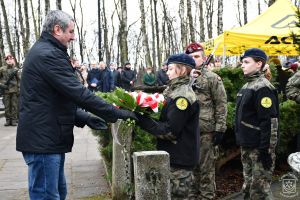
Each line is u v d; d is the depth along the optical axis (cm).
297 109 739
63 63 368
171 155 391
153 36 4575
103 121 417
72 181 690
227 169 762
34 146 366
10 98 1468
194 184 548
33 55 370
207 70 545
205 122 531
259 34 1093
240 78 716
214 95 535
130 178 496
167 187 330
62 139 376
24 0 2992
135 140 535
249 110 472
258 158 468
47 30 379
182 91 388
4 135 1240
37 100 367
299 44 745
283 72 950
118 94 380
